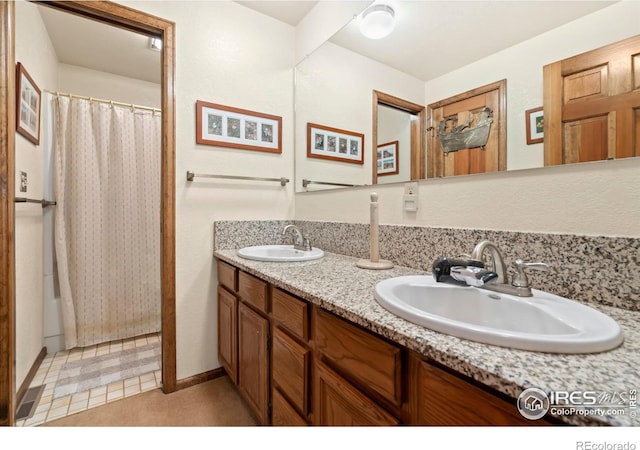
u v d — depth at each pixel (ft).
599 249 2.41
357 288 2.94
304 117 6.35
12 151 4.07
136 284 7.64
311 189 6.16
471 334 1.73
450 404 1.67
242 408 4.80
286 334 3.40
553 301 2.35
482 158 3.27
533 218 2.85
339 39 5.39
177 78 5.24
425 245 3.79
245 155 6.03
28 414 4.64
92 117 7.14
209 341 5.66
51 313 6.69
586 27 2.50
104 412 4.69
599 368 1.44
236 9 5.91
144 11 4.90
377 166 4.64
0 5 3.98
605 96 2.41
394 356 1.99
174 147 5.20
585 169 2.52
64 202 6.84
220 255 5.27
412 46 4.07
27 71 5.34
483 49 3.26
